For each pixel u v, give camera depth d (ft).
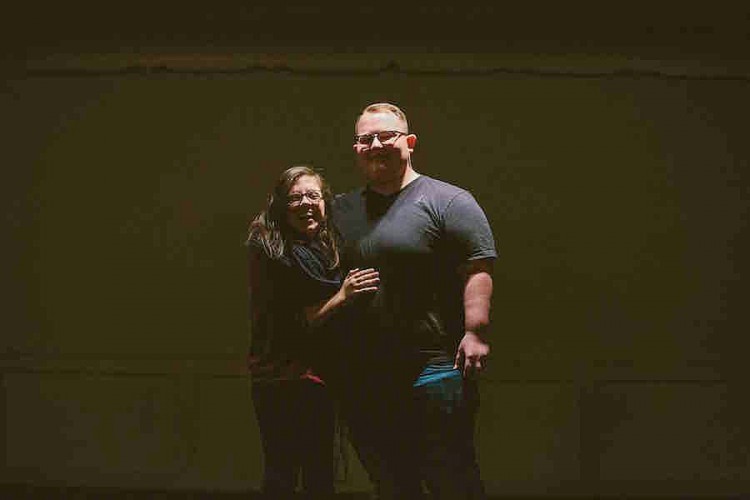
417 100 17.11
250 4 16.89
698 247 16.97
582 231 16.99
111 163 17.29
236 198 17.17
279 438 11.69
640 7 16.69
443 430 11.05
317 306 11.44
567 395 16.80
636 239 16.98
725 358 16.88
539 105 17.08
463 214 11.13
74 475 17.07
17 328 17.24
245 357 16.99
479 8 16.81
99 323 17.17
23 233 17.30
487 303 11.00
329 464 11.92
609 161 17.06
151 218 17.24
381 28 16.98
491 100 17.10
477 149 17.07
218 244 17.16
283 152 17.16
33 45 17.28
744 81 16.99
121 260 17.22
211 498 16.43
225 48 17.17
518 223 17.01
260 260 11.48
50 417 17.10
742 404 16.80
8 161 17.38
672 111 17.04
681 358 16.87
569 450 16.74
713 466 16.74
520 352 16.87
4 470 17.11
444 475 11.04
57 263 17.25
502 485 16.74
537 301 16.93
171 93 17.28
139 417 17.02
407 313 11.10
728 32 16.79
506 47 17.01
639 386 16.81
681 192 17.01
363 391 11.43
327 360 11.62
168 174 17.25
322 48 17.10
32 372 17.16
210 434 16.92
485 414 16.80
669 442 16.75
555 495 16.71
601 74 17.04
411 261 11.08
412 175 11.69
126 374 17.07
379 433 11.47
